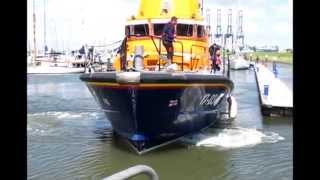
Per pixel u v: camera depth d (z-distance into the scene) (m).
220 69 12.94
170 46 11.63
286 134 13.32
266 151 11.07
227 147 11.59
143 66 11.23
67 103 21.84
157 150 11.34
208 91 11.45
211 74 11.29
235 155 10.74
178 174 9.29
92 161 10.22
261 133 13.50
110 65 12.38
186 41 11.91
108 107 11.37
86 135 13.40
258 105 21.17
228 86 12.89
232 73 42.06
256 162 10.05
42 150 11.23
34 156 10.63
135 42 12.05
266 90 17.97
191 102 11.07
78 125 15.17
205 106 12.01
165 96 10.24
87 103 21.81
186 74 10.41
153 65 11.74
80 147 11.68
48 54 38.62
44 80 37.59
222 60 14.27
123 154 10.99
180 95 10.47
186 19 11.84
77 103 21.84
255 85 32.88
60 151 11.20
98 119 16.53
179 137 11.78
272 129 14.28
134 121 10.66
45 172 9.34
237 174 9.19
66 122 15.82
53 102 22.31
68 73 37.78
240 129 14.19
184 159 10.47
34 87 31.67
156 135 11.06
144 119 10.59
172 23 11.73
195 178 9.01
